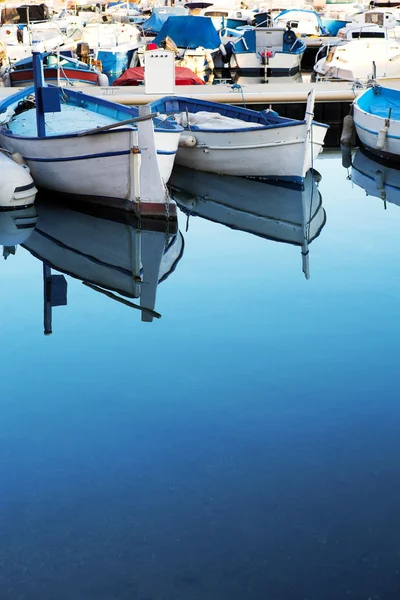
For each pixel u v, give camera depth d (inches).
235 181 580.1
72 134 473.7
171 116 586.9
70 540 192.7
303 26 1341.0
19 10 1274.6
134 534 195.2
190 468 223.6
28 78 813.2
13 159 514.0
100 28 1138.0
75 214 493.7
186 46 971.9
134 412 255.9
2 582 178.7
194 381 276.7
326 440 237.5
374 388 268.8
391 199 540.7
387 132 629.9
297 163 543.8
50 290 368.8
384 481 216.2
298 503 207.0
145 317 336.8
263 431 243.0
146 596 174.2
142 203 475.2
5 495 211.2
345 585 177.0
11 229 462.0
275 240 447.5
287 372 281.9
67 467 224.4
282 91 766.5
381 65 902.4
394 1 1744.6
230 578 179.8
